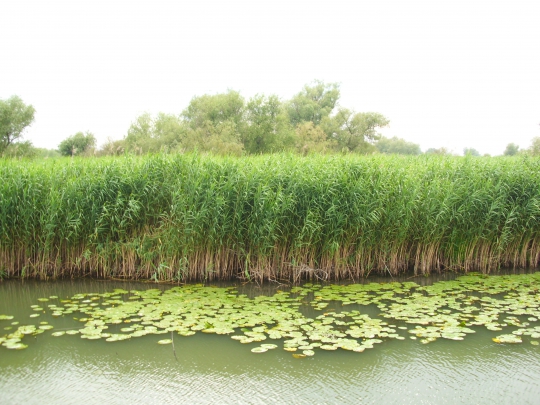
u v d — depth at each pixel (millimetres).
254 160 12180
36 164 12023
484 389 6035
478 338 7594
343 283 11156
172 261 10922
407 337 7594
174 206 10531
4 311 8711
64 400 5617
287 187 11094
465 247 12273
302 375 6328
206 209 10445
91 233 10797
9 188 10531
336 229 10969
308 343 7258
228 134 32312
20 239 10742
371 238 11406
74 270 11156
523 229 12203
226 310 8844
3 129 31859
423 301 9602
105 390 5871
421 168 12859
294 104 58500
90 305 9070
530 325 8203
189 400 5688
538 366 6691
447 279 11625
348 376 6320
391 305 9305
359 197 11133
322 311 8906
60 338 7355
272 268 11281
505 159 14469
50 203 10531
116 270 11180
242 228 10758
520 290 10547
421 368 6590
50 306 8977
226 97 37688
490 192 12133
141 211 11023
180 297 9688
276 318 8398
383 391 5938
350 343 7262
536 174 12609
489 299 9789
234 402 5656
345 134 46219
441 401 5742
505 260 12859
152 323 8016
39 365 6492
